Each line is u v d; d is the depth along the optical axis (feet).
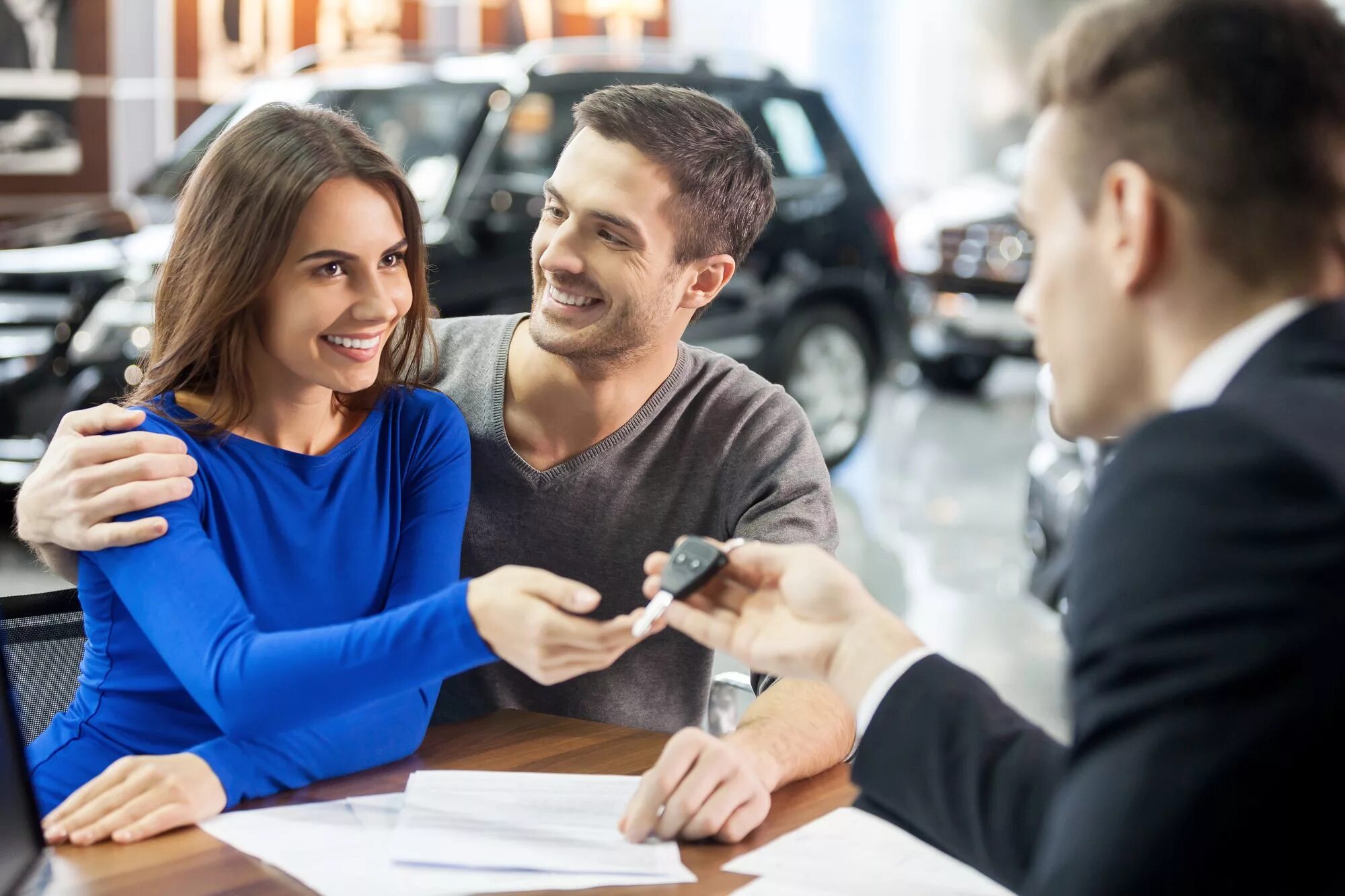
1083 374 2.68
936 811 3.00
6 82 20.61
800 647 3.33
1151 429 2.44
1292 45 2.41
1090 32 2.61
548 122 15.80
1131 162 2.50
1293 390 2.34
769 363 17.81
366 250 4.26
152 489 4.03
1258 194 2.40
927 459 20.01
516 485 5.25
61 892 3.28
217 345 4.41
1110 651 2.38
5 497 12.96
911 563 14.62
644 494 5.28
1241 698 2.24
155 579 4.02
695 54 17.75
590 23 26.96
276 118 4.30
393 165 4.40
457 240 14.65
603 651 3.55
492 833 3.67
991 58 33.91
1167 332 2.55
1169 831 2.29
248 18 22.62
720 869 3.55
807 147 18.47
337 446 4.68
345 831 3.69
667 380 5.26
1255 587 2.23
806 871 3.55
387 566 4.79
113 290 13.15
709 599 3.58
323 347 4.33
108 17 21.34
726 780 3.77
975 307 22.21
